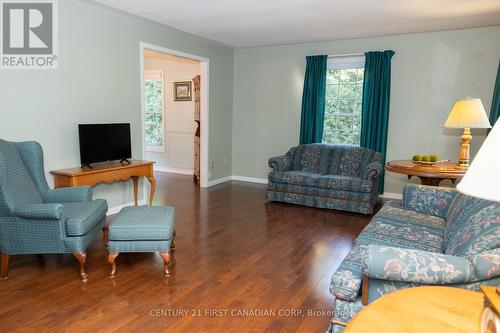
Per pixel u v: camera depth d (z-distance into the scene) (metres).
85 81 3.79
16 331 1.93
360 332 0.96
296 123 5.99
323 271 2.76
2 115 3.13
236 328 2.00
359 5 3.65
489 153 0.90
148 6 3.75
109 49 4.01
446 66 4.81
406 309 1.09
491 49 4.55
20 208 2.46
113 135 3.95
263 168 6.39
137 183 4.31
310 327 2.02
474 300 1.16
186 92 6.87
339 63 5.52
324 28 4.65
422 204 2.92
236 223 3.96
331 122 5.74
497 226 1.60
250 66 6.26
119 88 4.19
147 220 2.67
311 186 4.65
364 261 1.53
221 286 2.49
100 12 3.86
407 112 5.11
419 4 3.61
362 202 4.36
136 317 2.09
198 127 6.18
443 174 3.30
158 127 7.41
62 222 2.48
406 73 5.05
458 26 4.51
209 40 5.50
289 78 5.94
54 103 3.52
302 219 4.15
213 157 6.11
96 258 2.95
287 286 2.51
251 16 4.10
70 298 2.29
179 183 6.21
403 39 5.01
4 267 2.55
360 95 5.45
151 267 2.79
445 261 1.47
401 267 1.49
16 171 2.75
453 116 3.59
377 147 5.21
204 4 3.66
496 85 4.45
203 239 3.44
